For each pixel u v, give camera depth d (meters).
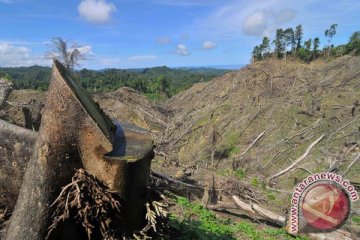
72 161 2.81
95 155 2.81
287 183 16.28
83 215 2.81
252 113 27.23
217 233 6.76
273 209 10.66
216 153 22.23
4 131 3.12
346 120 22.08
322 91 27.17
